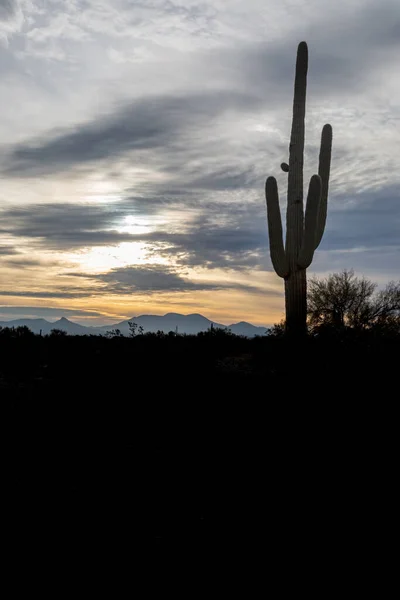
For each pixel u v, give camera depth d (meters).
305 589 4.39
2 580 4.46
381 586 4.43
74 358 14.94
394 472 6.72
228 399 10.33
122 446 8.12
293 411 8.81
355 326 10.99
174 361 14.34
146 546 5.11
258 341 16.83
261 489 6.45
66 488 6.53
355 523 5.54
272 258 17.72
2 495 6.21
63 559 4.84
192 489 6.53
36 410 10.09
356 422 8.15
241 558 4.89
